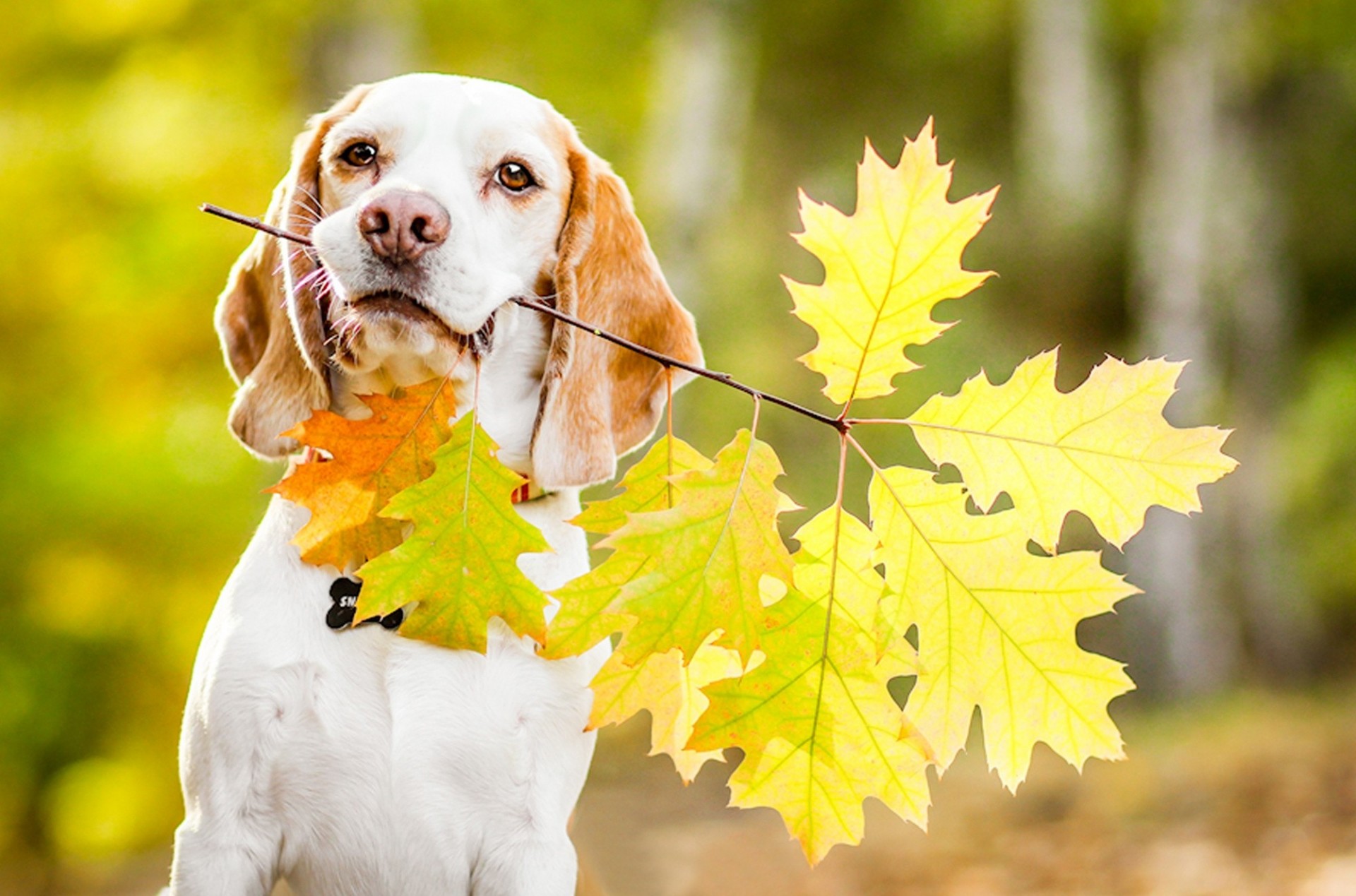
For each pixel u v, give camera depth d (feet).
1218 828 24.40
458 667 8.03
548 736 8.15
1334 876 20.66
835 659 6.58
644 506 6.70
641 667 6.88
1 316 31.30
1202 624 40.70
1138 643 40.52
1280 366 44.98
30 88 32.50
